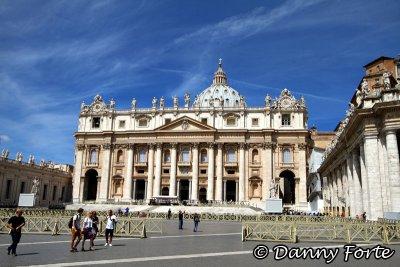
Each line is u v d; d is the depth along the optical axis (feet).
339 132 161.38
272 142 294.46
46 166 329.93
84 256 56.03
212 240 81.71
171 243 74.79
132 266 48.06
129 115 321.32
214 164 298.97
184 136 303.48
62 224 97.14
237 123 304.09
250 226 84.58
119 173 313.12
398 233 74.02
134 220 90.79
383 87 109.50
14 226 56.34
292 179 313.53
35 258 53.72
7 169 269.64
